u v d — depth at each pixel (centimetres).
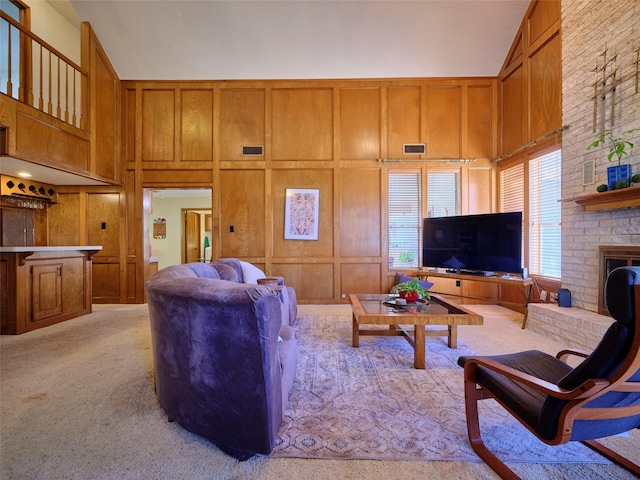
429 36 407
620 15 252
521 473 121
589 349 247
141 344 273
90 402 173
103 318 366
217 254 454
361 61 431
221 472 121
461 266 393
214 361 124
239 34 407
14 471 121
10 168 357
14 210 425
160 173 458
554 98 338
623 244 250
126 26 402
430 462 126
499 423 154
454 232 401
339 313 396
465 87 449
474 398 136
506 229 351
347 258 456
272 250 457
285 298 265
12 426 150
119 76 450
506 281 337
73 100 401
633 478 118
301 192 457
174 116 456
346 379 203
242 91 457
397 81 451
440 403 173
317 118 458
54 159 352
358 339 266
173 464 125
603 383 87
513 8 380
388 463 126
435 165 453
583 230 289
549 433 99
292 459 128
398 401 175
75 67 382
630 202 232
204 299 122
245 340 117
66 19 441
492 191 450
